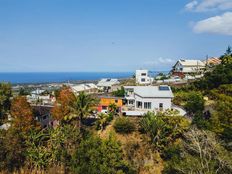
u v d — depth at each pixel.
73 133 51.59
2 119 57.41
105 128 57.00
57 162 48.50
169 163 43.22
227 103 50.81
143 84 105.38
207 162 35.78
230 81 70.94
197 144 38.72
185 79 99.44
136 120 58.59
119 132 55.19
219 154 36.69
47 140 52.50
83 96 56.66
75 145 50.75
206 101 65.81
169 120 52.88
